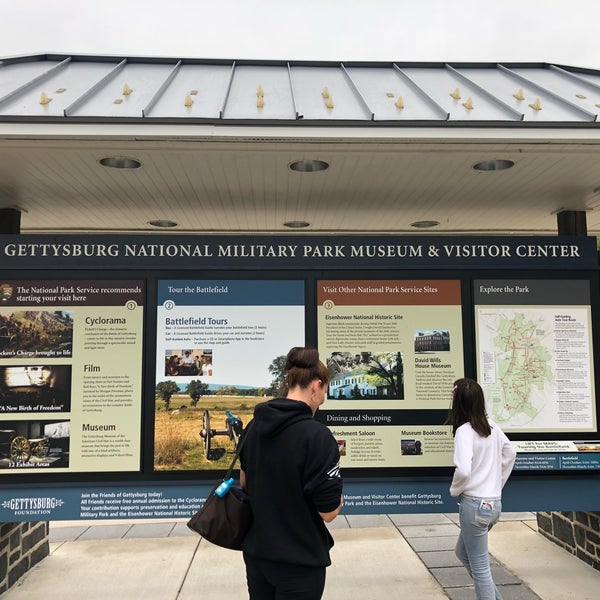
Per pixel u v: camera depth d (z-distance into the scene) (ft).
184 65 17.66
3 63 16.79
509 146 13.08
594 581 15.64
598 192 17.57
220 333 14.99
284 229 23.40
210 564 17.38
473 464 11.71
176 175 15.52
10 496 14.20
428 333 15.33
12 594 15.17
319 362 8.32
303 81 16.02
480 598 11.34
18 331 14.67
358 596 14.84
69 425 14.46
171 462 14.49
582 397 15.39
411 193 17.67
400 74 17.17
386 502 14.78
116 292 14.94
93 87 13.84
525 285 15.64
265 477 7.65
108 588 15.56
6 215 18.81
